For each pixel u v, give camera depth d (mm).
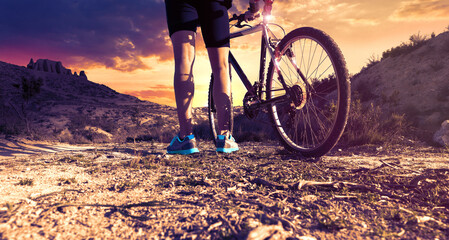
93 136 19766
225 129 2883
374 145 5355
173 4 2605
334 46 2318
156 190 1590
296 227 915
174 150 2734
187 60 2629
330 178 1891
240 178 1895
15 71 104438
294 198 1327
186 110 2684
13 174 2238
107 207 1122
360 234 878
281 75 2787
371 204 1231
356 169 2289
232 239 777
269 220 929
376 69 13914
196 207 1140
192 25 2619
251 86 3107
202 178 1947
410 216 1045
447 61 11133
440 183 1554
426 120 7941
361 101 12250
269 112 3205
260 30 3066
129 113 57188
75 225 903
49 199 1307
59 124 46094
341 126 2355
